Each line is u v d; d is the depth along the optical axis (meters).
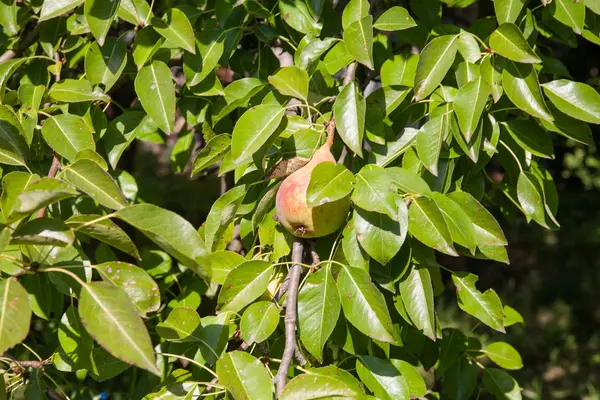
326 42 4.62
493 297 4.23
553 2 4.59
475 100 4.08
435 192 3.95
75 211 4.76
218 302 3.86
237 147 3.93
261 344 4.06
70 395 6.52
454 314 12.58
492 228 3.96
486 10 6.90
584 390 11.16
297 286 3.79
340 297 3.73
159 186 10.66
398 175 3.95
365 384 4.05
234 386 3.45
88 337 4.11
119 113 7.10
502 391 5.23
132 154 7.06
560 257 12.30
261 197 4.22
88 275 3.42
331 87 4.70
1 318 2.77
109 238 3.24
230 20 4.96
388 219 3.71
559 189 11.06
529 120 4.73
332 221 3.82
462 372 5.26
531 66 4.14
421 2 5.23
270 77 4.20
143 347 2.80
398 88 4.55
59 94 4.52
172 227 3.12
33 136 4.61
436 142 4.16
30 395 4.27
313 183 3.61
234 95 4.86
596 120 4.27
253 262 3.91
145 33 4.54
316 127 4.21
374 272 3.96
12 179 3.53
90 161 3.46
